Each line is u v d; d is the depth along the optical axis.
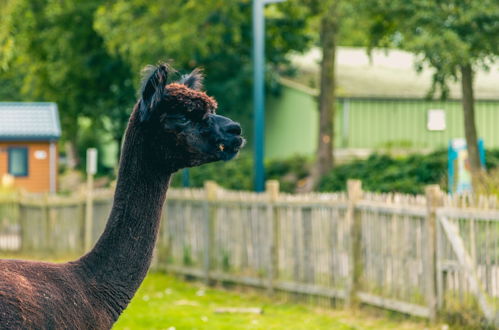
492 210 8.27
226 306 10.80
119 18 26.17
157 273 13.85
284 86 32.75
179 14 25.09
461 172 16.56
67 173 42.94
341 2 19.86
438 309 8.86
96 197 15.77
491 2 16.58
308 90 30.47
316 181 24.58
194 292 11.99
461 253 8.51
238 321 9.66
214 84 30.81
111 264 4.02
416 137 28.66
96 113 34.78
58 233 16.64
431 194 8.89
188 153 4.02
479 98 28.55
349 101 28.33
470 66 18.42
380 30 20.70
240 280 11.86
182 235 13.41
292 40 29.67
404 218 9.34
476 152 18.36
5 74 37.28
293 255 10.99
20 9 26.83
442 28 17.14
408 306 9.21
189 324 9.39
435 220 8.91
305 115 31.20
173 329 8.97
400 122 28.67
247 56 31.25
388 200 9.59
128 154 4.07
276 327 9.25
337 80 30.61
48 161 33.12
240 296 11.60
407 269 9.31
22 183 32.88
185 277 13.16
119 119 35.41
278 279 11.26
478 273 8.40
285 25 29.41
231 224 12.16
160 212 4.12
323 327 9.23
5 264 3.79
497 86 30.20
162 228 13.99
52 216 16.75
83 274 3.99
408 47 17.53
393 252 9.52
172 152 4.02
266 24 28.94
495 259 8.25
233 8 25.19
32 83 37.47
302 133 31.48
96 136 43.78
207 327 9.22
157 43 24.89
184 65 30.56
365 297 9.90
